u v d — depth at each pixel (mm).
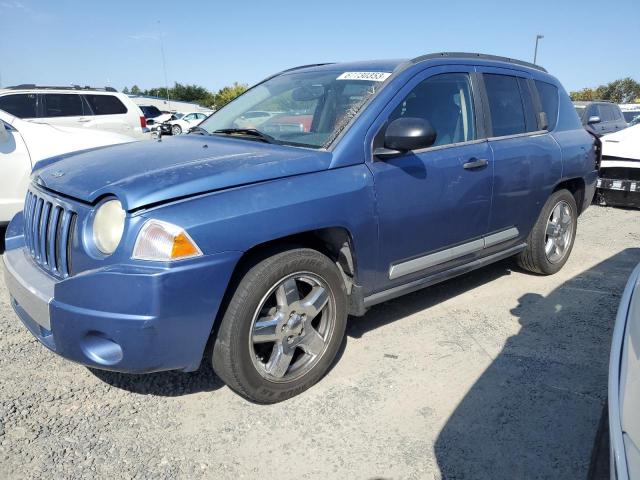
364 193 2984
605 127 12703
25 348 3385
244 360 2654
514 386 3072
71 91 9219
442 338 3645
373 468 2416
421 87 3459
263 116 3646
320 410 2830
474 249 3844
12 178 5098
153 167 2691
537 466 2439
